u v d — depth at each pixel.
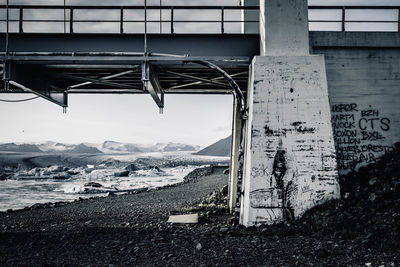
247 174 13.77
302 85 13.66
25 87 15.44
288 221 12.81
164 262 9.40
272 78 13.72
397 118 15.11
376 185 13.29
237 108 18.44
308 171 13.16
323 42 15.15
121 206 22.45
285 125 13.41
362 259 9.09
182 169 111.94
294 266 8.84
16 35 14.77
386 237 10.29
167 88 19.80
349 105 15.12
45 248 10.98
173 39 14.88
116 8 14.98
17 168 101.62
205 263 9.23
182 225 14.44
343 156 14.91
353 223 11.56
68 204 25.09
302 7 14.26
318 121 13.45
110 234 12.82
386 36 15.23
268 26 14.13
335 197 13.05
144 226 14.36
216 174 51.97
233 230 12.80
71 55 14.34
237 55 14.94
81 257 9.98
